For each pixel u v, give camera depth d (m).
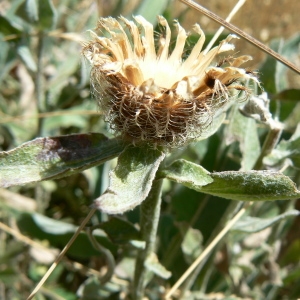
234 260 0.14
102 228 0.10
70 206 0.17
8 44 0.15
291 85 0.21
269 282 0.14
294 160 0.10
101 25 0.08
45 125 0.16
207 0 0.23
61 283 0.15
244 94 0.09
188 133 0.08
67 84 0.16
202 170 0.08
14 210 0.14
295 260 0.15
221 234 0.11
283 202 0.14
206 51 0.08
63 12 0.18
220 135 0.13
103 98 0.08
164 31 0.11
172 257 0.13
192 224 0.13
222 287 0.14
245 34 0.09
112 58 0.08
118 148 0.08
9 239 0.15
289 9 0.23
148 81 0.07
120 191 0.07
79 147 0.08
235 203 0.11
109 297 0.12
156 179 0.08
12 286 0.14
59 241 0.14
